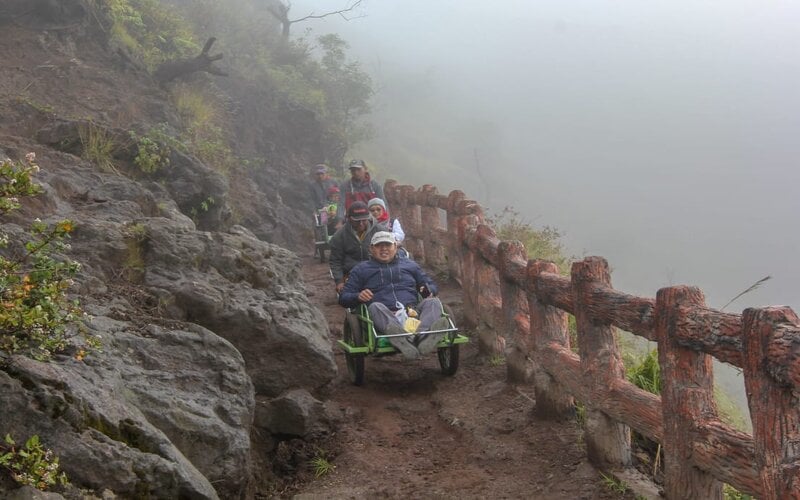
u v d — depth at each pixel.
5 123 10.16
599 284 5.41
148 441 4.15
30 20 13.63
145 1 17.97
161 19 18.16
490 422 6.64
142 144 10.37
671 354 4.41
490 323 8.11
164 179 10.55
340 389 7.79
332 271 9.36
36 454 3.39
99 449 3.80
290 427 6.21
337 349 9.08
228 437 4.80
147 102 14.16
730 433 4.07
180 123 14.67
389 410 7.25
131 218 7.34
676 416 4.39
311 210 20.30
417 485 5.64
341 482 5.81
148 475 3.95
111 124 12.26
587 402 5.49
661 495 4.84
